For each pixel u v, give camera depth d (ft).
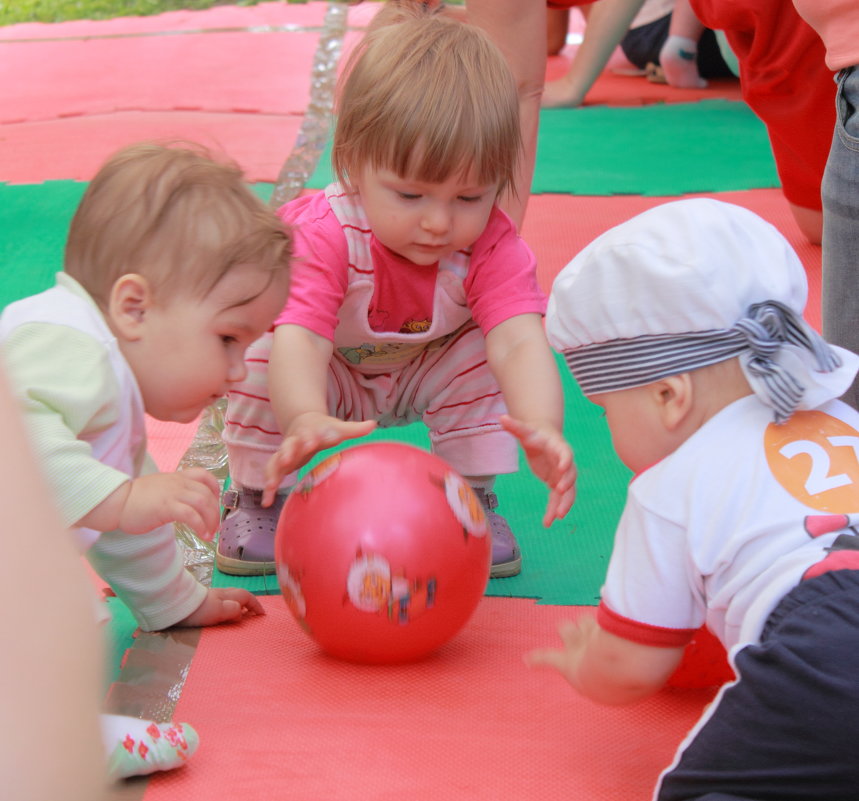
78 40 24.12
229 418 6.91
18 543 1.40
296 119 17.15
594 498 7.69
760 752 3.90
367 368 7.12
